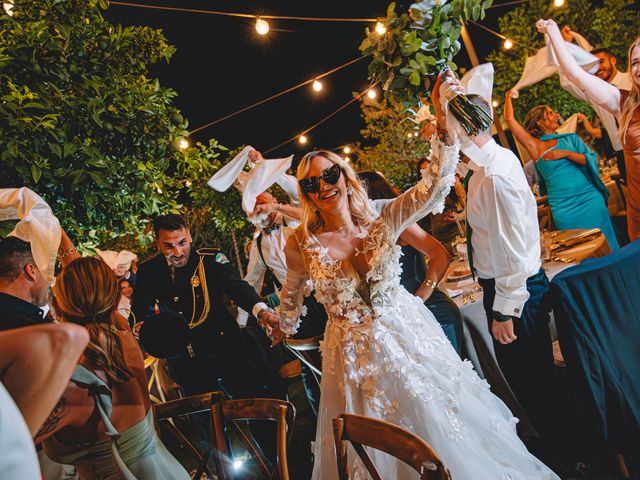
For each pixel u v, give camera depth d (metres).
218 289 3.55
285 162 4.19
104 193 3.29
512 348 3.12
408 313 2.56
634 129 3.58
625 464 2.83
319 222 2.67
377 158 12.38
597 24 10.45
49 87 3.12
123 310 4.62
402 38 2.29
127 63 3.70
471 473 2.27
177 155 3.96
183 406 2.61
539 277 3.07
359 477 2.42
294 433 4.64
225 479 2.46
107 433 2.10
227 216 7.34
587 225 5.14
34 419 1.25
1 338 1.24
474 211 2.83
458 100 2.22
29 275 2.55
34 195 2.74
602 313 2.66
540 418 3.19
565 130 7.30
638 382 2.68
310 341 3.54
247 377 3.57
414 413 2.36
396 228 2.57
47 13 3.34
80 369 2.08
